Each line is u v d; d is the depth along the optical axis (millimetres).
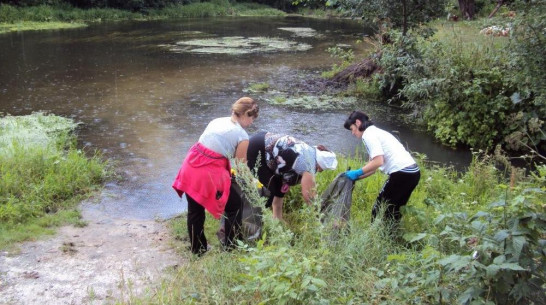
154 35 22062
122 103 10352
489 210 3186
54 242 4582
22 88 11477
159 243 4664
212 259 3918
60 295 3682
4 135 7535
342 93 11516
